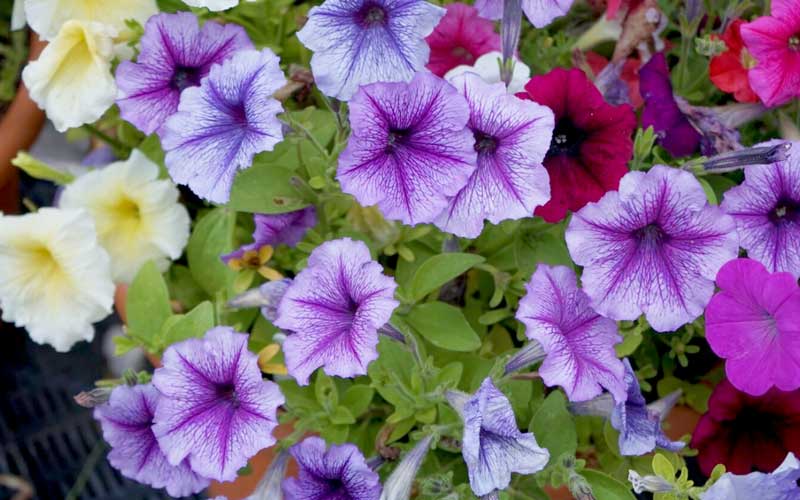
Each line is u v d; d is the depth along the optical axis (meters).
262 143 0.74
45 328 0.87
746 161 0.76
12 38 1.04
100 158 0.96
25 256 0.87
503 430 0.70
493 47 0.86
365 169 0.74
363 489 0.74
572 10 0.91
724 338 0.73
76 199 0.87
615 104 0.84
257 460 0.84
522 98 0.76
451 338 0.80
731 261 0.72
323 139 0.85
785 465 0.69
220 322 0.83
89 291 0.86
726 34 0.84
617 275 0.74
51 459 1.06
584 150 0.77
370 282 0.72
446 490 0.75
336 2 0.75
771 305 0.72
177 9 0.90
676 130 0.81
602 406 0.78
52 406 1.08
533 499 0.79
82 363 1.10
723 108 0.84
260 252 0.82
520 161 0.74
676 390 0.81
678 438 0.84
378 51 0.76
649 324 0.78
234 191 0.82
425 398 0.78
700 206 0.73
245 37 0.83
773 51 0.79
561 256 0.83
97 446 1.06
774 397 0.79
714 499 0.69
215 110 0.76
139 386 0.77
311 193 0.82
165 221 0.87
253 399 0.74
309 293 0.73
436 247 0.85
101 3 0.86
